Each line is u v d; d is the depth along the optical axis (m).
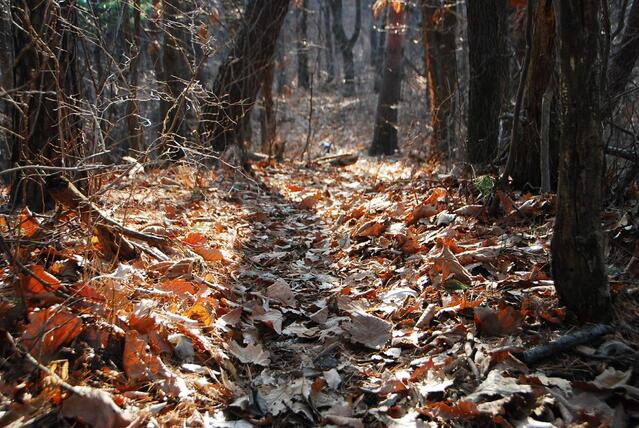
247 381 2.80
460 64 13.57
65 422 2.24
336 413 2.52
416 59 21.17
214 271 3.97
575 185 2.81
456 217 4.61
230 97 8.97
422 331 3.15
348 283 3.98
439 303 3.40
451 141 8.48
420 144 11.23
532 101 4.81
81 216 3.38
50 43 3.67
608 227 3.86
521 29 7.88
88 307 2.84
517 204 4.54
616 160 4.63
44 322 2.56
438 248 4.11
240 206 6.14
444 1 10.76
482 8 6.62
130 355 2.63
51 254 3.31
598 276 2.87
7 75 6.12
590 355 2.71
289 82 24.78
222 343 3.03
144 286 3.37
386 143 16.12
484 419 2.37
